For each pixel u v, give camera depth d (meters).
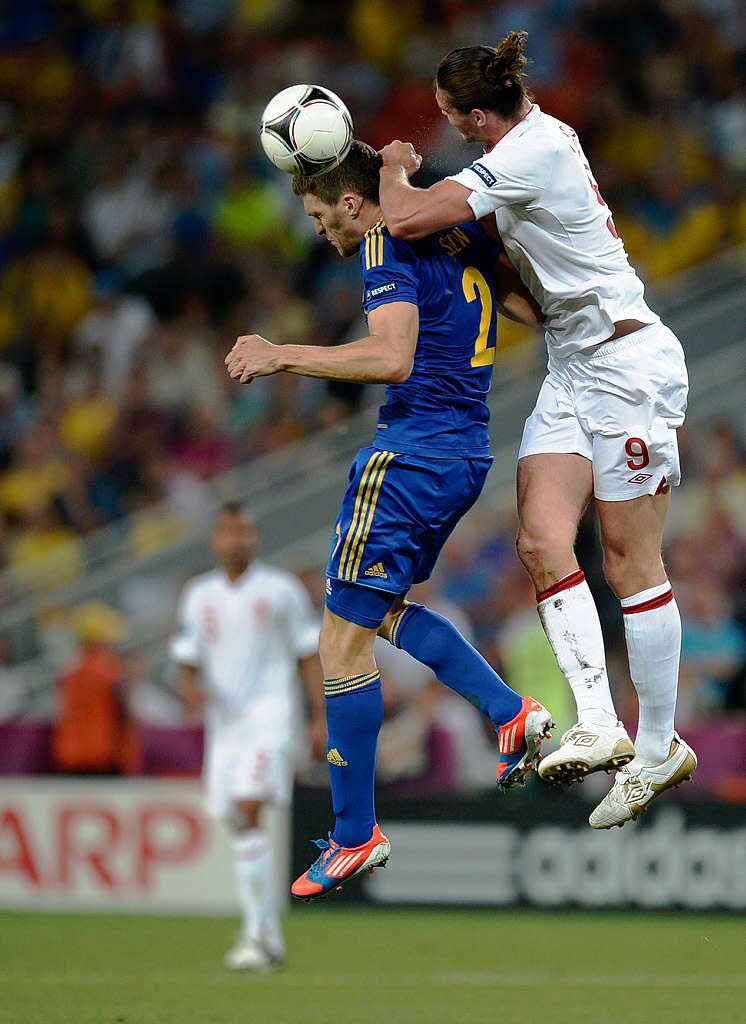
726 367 48.53
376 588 18.64
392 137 65.31
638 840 37.97
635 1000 26.69
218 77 68.12
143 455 56.69
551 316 19.05
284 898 39.47
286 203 62.84
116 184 64.56
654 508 18.98
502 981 28.98
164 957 32.22
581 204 18.42
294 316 59.91
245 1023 23.89
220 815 31.39
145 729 42.31
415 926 37.22
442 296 18.55
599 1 66.06
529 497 19.02
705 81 64.44
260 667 31.77
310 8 69.56
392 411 18.80
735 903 37.38
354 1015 24.81
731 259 50.31
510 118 18.62
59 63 68.88
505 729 19.14
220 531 31.86
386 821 39.59
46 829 39.44
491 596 47.56
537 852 38.59
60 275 62.69
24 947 33.53
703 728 40.00
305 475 47.66
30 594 47.53
